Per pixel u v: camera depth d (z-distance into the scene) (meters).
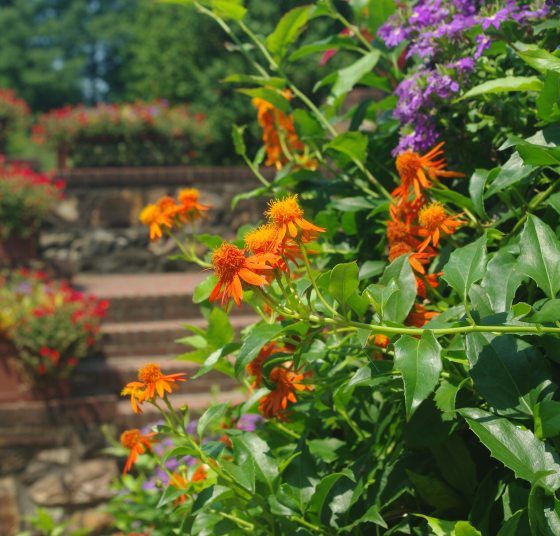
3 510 6.39
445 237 1.93
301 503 1.83
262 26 12.66
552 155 1.65
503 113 2.05
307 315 1.57
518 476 1.45
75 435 6.54
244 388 2.55
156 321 8.12
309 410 2.05
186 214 2.40
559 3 1.86
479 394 1.67
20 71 34.84
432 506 1.85
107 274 9.94
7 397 6.57
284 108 2.53
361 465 1.89
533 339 1.67
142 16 16.11
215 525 1.93
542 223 1.61
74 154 11.32
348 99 7.96
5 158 11.26
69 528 6.37
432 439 1.73
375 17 2.53
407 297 1.67
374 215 2.30
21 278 8.02
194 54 13.91
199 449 1.89
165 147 11.61
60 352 6.51
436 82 1.98
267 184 2.58
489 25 1.87
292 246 1.61
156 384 1.88
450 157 2.25
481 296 1.66
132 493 4.48
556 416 1.51
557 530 1.46
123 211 10.03
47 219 9.85
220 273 1.52
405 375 1.47
